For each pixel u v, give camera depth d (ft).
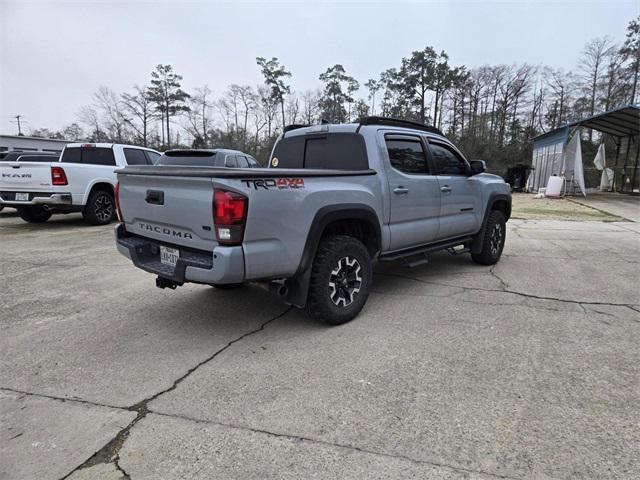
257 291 16.15
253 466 6.75
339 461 6.84
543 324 12.62
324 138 15.02
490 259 20.06
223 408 8.35
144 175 11.74
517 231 31.65
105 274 18.72
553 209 46.32
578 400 8.52
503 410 8.18
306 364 10.14
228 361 10.35
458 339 11.53
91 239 27.43
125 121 174.81
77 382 9.41
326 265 11.83
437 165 16.71
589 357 10.44
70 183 31.22
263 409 8.30
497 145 154.61
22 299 15.28
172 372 9.84
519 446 7.14
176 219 11.12
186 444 7.29
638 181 68.80
